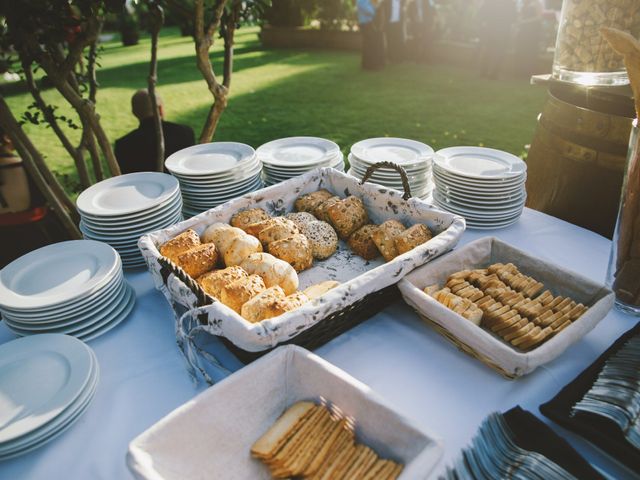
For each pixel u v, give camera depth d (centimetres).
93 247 129
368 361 106
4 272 119
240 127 563
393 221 138
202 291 97
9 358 98
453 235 123
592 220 169
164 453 78
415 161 171
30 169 187
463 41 868
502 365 92
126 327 119
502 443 79
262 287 113
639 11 150
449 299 105
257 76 820
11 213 242
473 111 584
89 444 88
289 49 1084
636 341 96
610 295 102
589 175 163
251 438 88
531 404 94
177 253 125
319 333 106
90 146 207
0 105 171
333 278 134
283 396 93
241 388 87
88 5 151
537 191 188
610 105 162
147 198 148
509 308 106
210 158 176
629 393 82
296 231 138
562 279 114
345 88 717
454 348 109
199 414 82
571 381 93
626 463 76
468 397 96
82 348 100
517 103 608
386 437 82
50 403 89
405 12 846
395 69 835
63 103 700
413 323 119
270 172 181
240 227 142
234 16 200
